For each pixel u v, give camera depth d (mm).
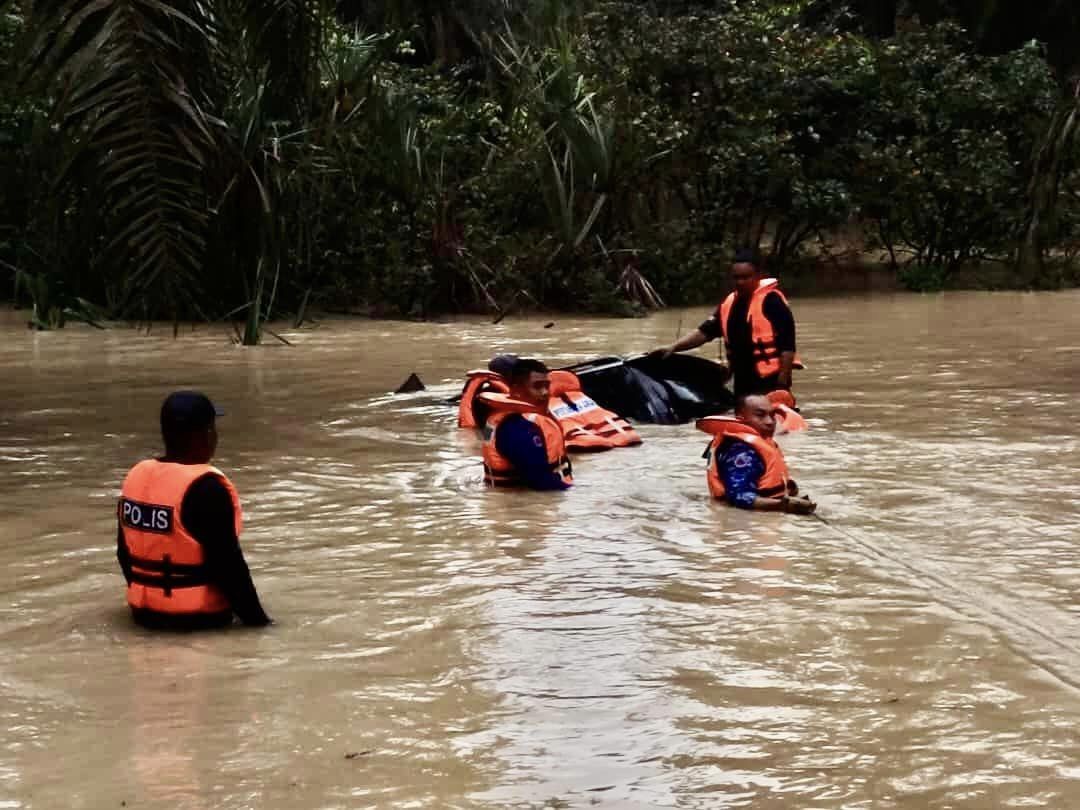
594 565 6465
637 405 10938
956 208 24891
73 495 8086
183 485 5449
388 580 6234
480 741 4320
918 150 24094
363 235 20344
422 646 5281
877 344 15883
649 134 21453
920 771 4070
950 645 5242
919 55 24719
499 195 21375
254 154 17656
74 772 4086
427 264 20109
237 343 16672
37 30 10164
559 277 20828
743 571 6336
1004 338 16391
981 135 24797
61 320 18375
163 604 5500
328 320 19578
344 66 19906
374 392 12328
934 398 11562
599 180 21141
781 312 10844
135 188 10469
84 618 5684
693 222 22797
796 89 23391
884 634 5379
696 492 8094
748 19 24328
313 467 8922
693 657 5117
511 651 5207
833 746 4262
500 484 8273
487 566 6465
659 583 6141
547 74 22719
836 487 8133
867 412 10875
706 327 11250
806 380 12805
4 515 7574
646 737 4344
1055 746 4254
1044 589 6008
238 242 18281
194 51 11172
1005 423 10281
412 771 4086
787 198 23594
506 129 21938
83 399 11992
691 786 3975
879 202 24219
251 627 5539
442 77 23734
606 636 5379
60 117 10289
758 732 4379
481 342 16781
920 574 6262
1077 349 15133
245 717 4535
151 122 10266
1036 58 25109
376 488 8258
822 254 26844
